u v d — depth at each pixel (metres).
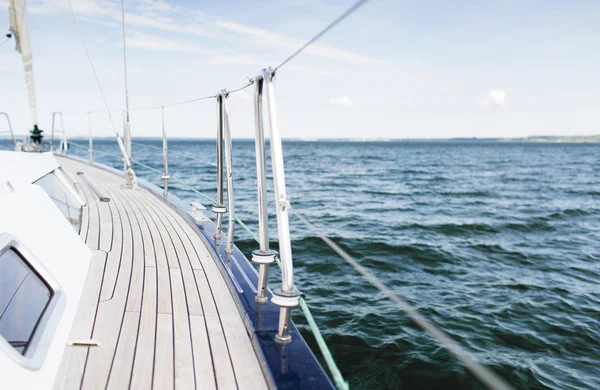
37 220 3.12
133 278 3.51
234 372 2.26
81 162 11.23
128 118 7.90
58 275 2.84
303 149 121.50
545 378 5.30
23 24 7.81
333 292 7.62
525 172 45.09
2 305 2.14
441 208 18.98
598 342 6.22
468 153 102.69
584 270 9.91
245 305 2.89
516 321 6.84
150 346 2.48
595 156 94.88
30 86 8.48
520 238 13.30
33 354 2.07
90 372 2.20
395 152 100.81
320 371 2.11
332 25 1.43
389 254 10.52
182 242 4.61
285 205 2.14
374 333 6.06
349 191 24.38
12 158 4.03
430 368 5.22
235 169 37.38
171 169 35.19
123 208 6.13
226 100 3.65
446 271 9.48
